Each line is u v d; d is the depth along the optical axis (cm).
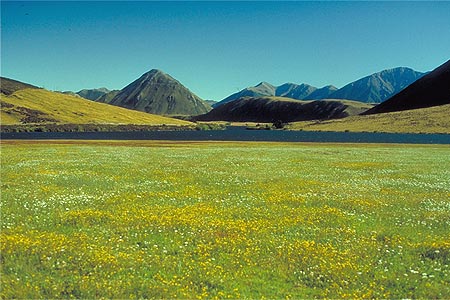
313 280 1122
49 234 1413
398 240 1488
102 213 1755
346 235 1540
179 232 1526
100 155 4869
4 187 2366
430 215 1911
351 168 3938
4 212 1722
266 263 1230
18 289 977
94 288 999
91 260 1175
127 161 4166
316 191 2514
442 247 1398
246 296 1012
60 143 8150
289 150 6569
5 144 7344
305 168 3859
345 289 1070
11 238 1312
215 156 5119
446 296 1041
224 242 1396
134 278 1079
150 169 3469
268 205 2052
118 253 1261
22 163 3700
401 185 2844
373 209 2036
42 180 2639
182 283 1066
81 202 1998
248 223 1662
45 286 1004
